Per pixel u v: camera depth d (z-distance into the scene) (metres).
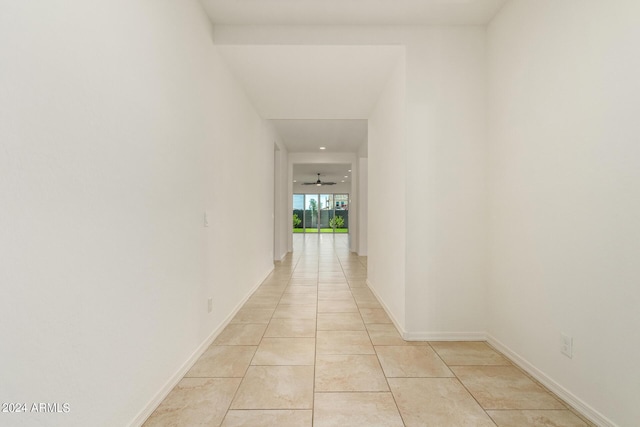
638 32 1.51
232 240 3.43
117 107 1.51
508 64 2.54
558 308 2.01
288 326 3.21
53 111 1.16
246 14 2.71
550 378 2.07
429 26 2.90
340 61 3.14
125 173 1.57
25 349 1.06
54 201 1.16
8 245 1.00
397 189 3.19
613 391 1.63
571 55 1.90
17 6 1.02
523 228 2.35
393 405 1.89
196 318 2.46
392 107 3.38
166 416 1.78
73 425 1.25
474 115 2.88
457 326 2.89
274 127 6.41
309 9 2.66
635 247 1.53
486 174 2.87
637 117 1.52
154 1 1.85
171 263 2.05
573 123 1.89
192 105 2.38
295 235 18.03
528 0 2.30
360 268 6.68
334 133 7.01
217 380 2.17
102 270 1.41
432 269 2.88
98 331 1.39
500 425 1.71
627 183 1.56
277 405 1.88
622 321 1.59
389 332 3.07
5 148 0.99
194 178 2.42
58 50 1.18
